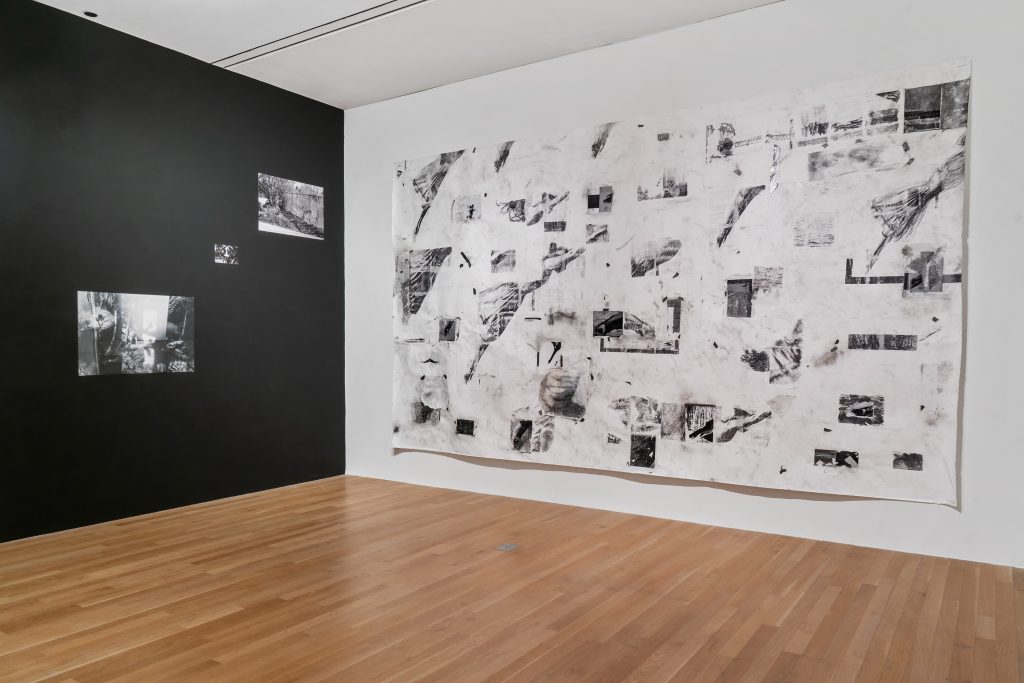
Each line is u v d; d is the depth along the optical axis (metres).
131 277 5.62
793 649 3.17
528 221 6.18
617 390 5.71
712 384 5.28
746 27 5.15
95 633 3.36
